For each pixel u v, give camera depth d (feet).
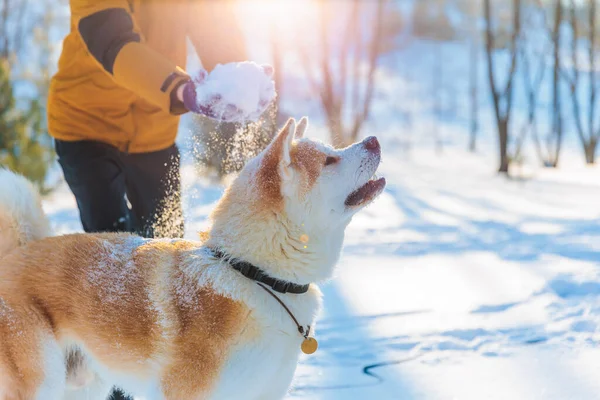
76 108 11.35
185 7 11.51
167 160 12.09
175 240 9.90
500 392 11.22
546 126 95.20
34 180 35.63
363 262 21.49
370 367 12.79
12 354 9.33
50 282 9.55
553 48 67.15
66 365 9.84
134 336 9.16
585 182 45.19
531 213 31.50
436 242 24.41
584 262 19.65
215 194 22.77
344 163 9.32
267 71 9.04
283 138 9.04
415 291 17.89
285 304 9.15
